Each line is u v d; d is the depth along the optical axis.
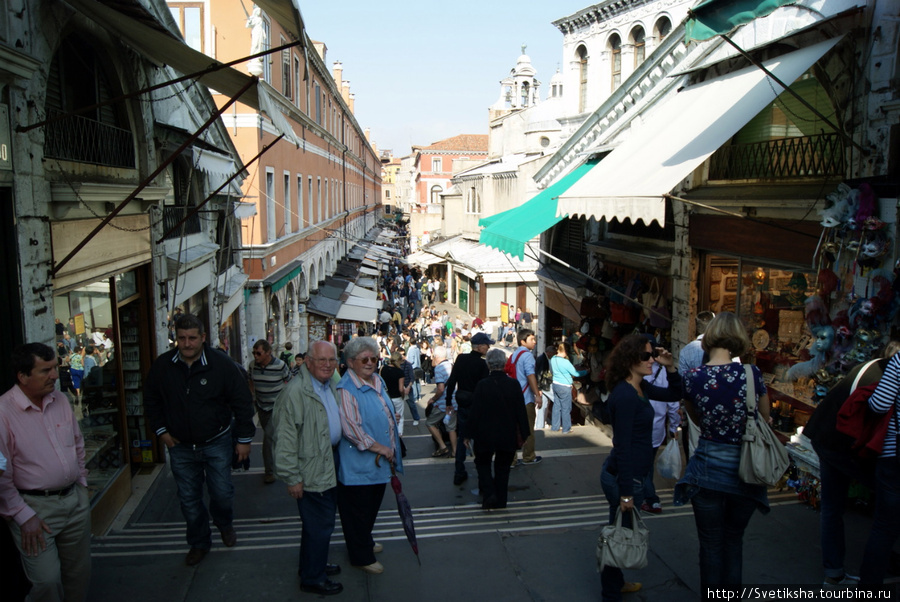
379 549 4.94
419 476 7.82
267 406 7.29
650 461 3.97
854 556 4.46
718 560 3.61
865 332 5.29
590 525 5.41
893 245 5.18
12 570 3.94
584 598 4.20
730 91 7.09
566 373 9.88
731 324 3.67
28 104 5.04
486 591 4.31
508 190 30.50
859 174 5.69
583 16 18.47
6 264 4.79
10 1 4.77
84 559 4.00
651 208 6.20
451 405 7.48
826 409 4.12
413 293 38.31
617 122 12.23
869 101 5.55
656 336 9.52
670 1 15.77
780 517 5.29
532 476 7.53
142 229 7.38
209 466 4.86
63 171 5.69
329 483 4.27
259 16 14.77
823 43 5.89
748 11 5.03
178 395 4.69
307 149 23.62
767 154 7.29
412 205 75.56
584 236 13.97
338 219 32.75
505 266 29.64
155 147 7.95
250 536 5.58
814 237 6.14
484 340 7.25
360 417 4.48
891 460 3.60
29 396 3.73
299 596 4.28
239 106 15.47
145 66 7.56
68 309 5.77
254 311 15.98
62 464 3.78
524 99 38.44
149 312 7.70
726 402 3.52
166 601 4.21
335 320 23.78
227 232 13.62
